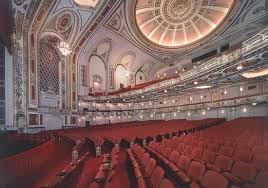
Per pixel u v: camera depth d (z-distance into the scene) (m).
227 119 18.22
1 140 11.48
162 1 20.08
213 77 13.91
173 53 24.70
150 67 28.36
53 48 18.66
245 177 3.76
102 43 22.06
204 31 22.25
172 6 20.92
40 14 14.96
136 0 18.03
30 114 15.45
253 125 12.17
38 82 16.56
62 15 16.45
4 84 13.49
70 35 18.89
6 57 13.59
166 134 11.95
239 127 12.34
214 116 19.45
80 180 4.91
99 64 24.05
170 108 23.92
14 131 13.45
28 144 11.15
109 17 18.48
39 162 5.83
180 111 22.95
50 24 16.55
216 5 19.38
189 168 4.34
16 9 12.81
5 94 13.49
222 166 4.63
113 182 5.04
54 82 18.77
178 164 5.05
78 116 21.67
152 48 24.31
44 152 7.13
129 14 19.14
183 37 23.45
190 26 22.45
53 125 18.50
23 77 14.74
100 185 3.62
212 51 21.66
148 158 5.17
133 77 27.59
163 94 21.75
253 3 16.83
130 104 27.39
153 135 11.57
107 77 24.72
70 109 20.47
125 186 4.88
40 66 17.06
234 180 3.40
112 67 25.22
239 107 17.34
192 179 3.96
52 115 18.34
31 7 13.75
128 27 20.81
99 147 8.81
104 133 14.27
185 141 8.41
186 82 15.76
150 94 21.44
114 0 16.83
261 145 6.06
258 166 3.87
